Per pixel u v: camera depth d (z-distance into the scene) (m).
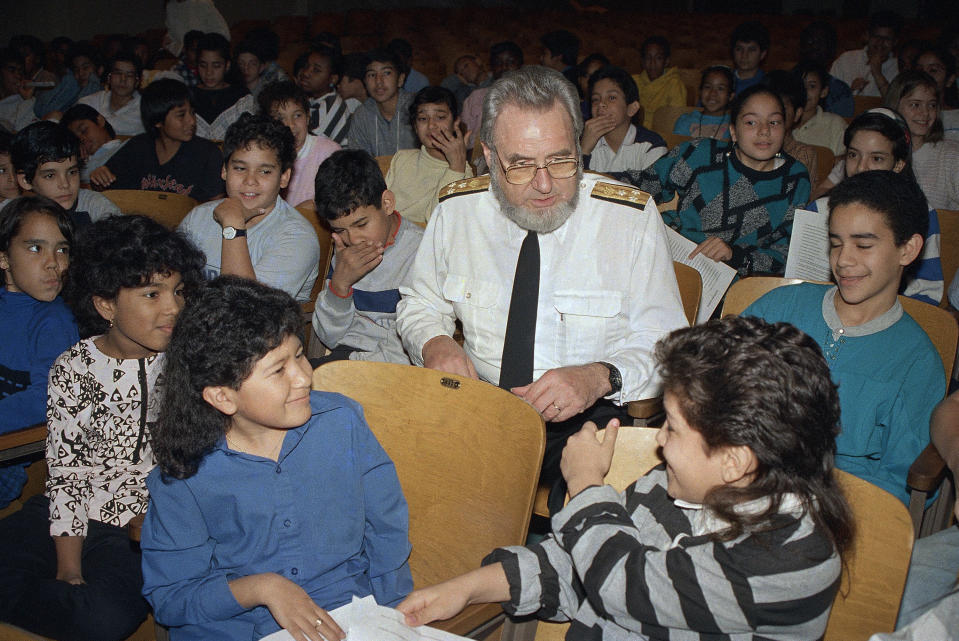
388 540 1.57
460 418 1.70
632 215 2.07
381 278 2.71
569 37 6.45
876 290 1.88
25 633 1.02
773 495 1.11
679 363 1.13
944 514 1.99
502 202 2.02
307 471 1.50
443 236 2.24
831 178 4.01
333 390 1.81
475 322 2.18
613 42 10.07
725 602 1.16
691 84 7.12
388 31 11.02
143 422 1.91
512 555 1.39
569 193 1.94
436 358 2.00
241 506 1.45
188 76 6.31
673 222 3.36
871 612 1.33
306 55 5.99
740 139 3.17
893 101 3.79
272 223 2.87
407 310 2.31
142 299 1.79
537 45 9.64
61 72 8.50
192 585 1.44
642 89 6.72
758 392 1.06
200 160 4.16
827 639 1.38
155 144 4.17
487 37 10.49
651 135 4.35
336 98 5.45
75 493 1.86
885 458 1.90
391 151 5.25
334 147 4.10
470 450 1.69
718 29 11.32
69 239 2.21
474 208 2.18
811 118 5.00
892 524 1.30
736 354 1.09
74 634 1.70
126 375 1.90
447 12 12.93
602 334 2.09
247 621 1.46
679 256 2.83
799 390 1.07
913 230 1.83
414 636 1.24
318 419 1.52
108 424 1.90
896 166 2.80
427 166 3.95
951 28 6.59
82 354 1.91
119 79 5.70
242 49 6.12
